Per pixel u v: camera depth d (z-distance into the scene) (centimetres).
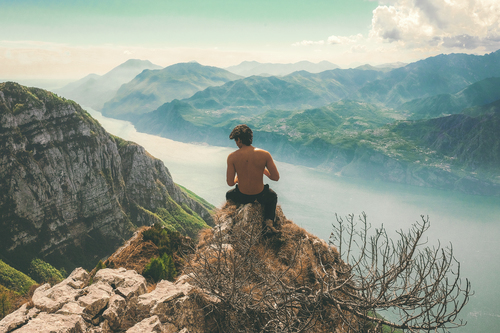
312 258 618
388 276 396
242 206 653
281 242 635
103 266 732
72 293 446
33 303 417
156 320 398
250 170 623
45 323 353
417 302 373
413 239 386
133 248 796
